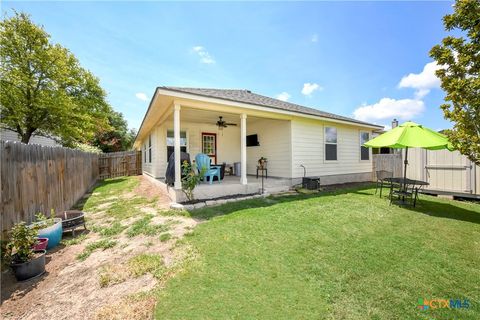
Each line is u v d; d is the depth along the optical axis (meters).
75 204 6.93
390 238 3.61
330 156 9.66
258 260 2.90
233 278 2.51
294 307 2.05
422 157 7.50
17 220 3.64
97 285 2.55
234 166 10.74
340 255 3.03
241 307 2.05
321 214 4.80
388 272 2.64
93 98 15.12
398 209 5.34
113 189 9.70
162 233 3.89
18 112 9.88
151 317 1.97
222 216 4.71
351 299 2.17
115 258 3.16
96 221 4.99
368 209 5.25
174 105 5.86
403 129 5.42
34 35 10.48
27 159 4.04
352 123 9.95
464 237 3.69
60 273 2.88
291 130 8.34
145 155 14.41
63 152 6.04
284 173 8.62
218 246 3.30
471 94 4.08
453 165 6.80
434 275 2.59
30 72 10.48
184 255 3.06
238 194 6.79
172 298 2.20
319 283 2.41
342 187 8.82
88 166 10.14
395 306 2.08
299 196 6.77
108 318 1.99
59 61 11.21
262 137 9.65
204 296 2.21
